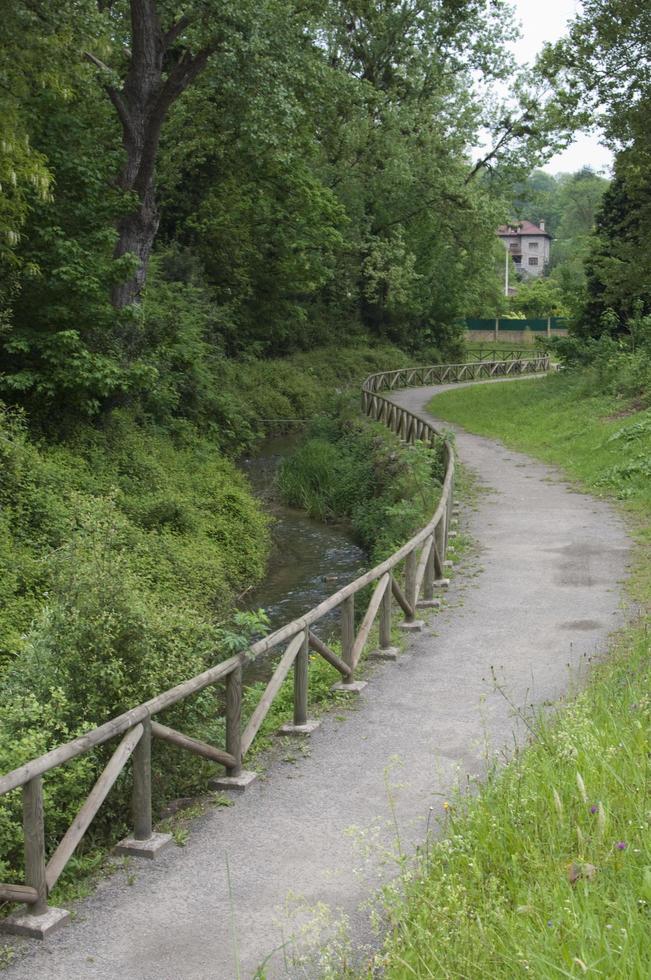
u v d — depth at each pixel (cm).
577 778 488
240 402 3173
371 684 918
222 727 790
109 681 690
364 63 4188
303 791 682
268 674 1192
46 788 615
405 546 1088
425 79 4219
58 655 706
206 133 2853
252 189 3397
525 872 471
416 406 3791
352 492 2278
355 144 4122
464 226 4872
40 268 1791
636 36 2898
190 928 502
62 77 1730
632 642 980
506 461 2384
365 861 557
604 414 2706
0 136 1505
